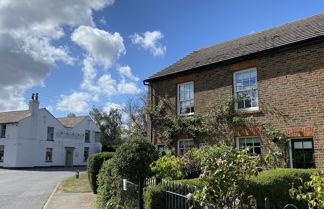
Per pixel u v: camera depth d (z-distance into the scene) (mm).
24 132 34625
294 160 9961
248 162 3828
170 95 14445
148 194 5879
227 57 12547
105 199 8875
